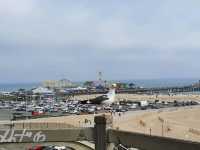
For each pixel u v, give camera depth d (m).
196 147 10.98
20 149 13.82
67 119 131.50
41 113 161.38
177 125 132.75
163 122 140.00
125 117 144.12
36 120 121.00
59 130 13.36
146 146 12.09
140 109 194.12
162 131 114.38
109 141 13.03
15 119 129.62
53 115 151.88
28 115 151.50
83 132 13.23
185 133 111.81
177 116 168.25
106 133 13.04
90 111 167.38
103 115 13.69
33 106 196.88
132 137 12.47
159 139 11.77
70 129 13.26
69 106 189.25
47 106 192.75
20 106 199.88
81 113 163.50
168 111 184.62
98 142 12.69
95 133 12.78
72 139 13.17
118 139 12.88
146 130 114.94
